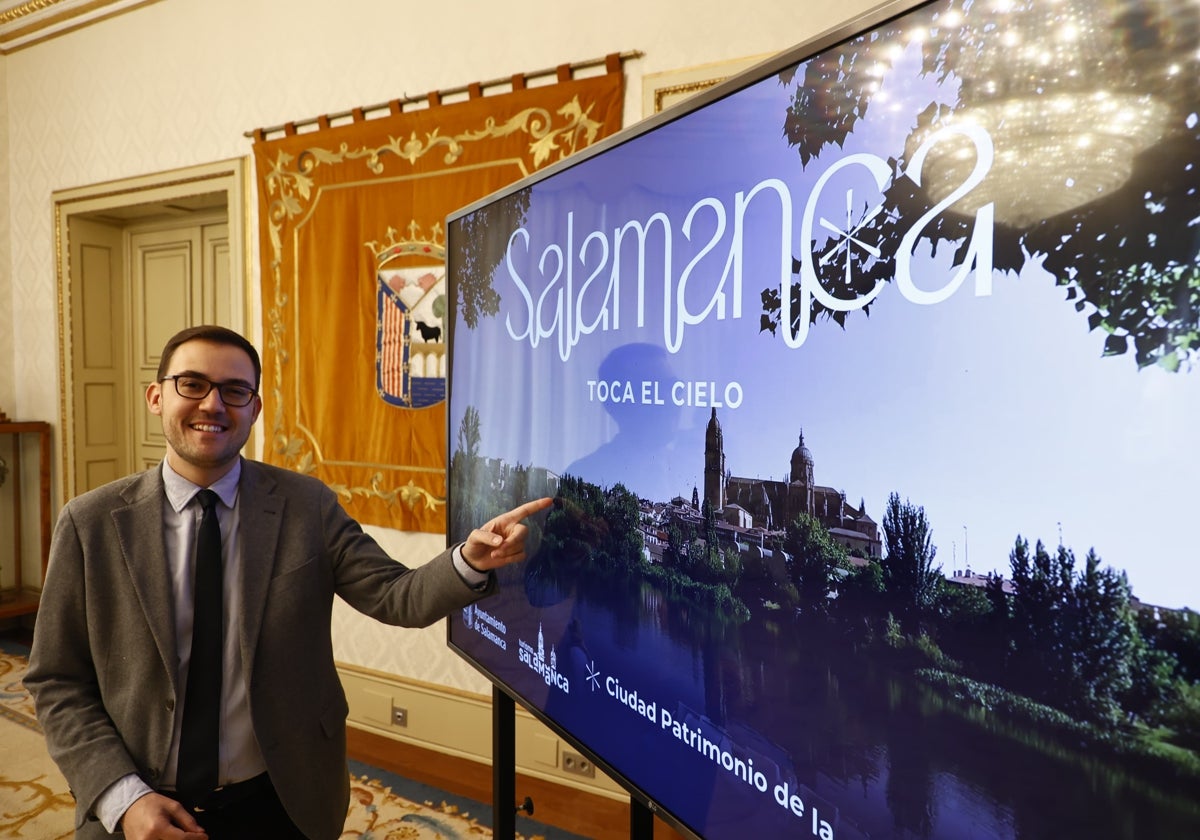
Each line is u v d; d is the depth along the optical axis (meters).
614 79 2.57
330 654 1.64
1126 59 0.65
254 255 3.58
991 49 0.75
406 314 3.11
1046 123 0.70
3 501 4.75
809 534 0.94
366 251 3.20
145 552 1.45
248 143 3.55
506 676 1.70
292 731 1.51
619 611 1.31
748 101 1.04
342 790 1.63
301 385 3.40
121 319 4.68
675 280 1.18
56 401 4.52
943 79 0.79
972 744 0.76
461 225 1.91
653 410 1.23
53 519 4.58
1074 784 0.67
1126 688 0.64
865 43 0.87
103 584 1.44
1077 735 0.67
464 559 1.49
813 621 0.94
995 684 0.74
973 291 0.76
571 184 1.45
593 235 1.38
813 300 0.94
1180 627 0.61
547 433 1.54
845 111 0.90
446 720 3.05
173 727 1.42
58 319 4.44
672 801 1.18
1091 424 0.66
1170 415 0.62
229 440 1.50
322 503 1.67
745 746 1.04
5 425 4.33
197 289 4.32
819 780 0.93
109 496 1.49
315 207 3.31
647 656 1.24
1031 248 0.71
